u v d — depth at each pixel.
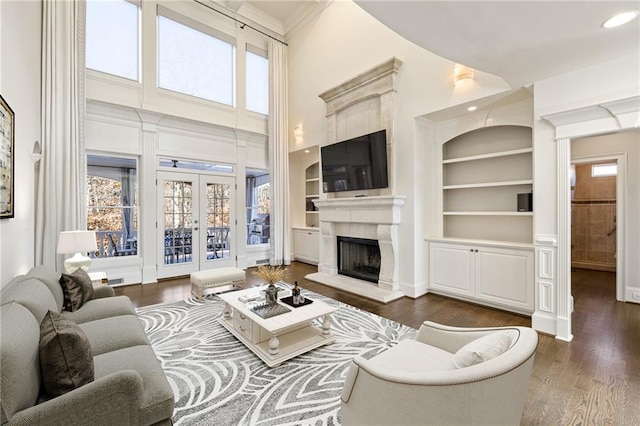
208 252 5.90
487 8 1.89
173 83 5.59
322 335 2.86
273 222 6.56
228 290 4.63
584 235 6.04
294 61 6.63
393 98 4.37
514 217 3.99
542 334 2.98
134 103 5.09
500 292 3.61
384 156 4.36
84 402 1.24
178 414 1.85
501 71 2.81
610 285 4.71
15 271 2.92
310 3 6.09
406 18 2.01
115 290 4.63
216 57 6.14
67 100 4.23
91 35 4.77
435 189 4.48
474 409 1.15
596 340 2.82
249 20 6.46
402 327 3.17
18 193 3.06
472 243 3.87
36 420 1.16
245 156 6.44
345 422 1.48
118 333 2.06
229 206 6.18
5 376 1.13
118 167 5.08
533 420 1.80
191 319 3.41
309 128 6.21
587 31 2.13
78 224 4.32
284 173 6.73
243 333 2.87
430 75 3.98
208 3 5.91
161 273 5.31
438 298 4.18
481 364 1.19
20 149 3.14
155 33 5.31
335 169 5.18
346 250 5.43
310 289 4.67
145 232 5.13
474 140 4.33
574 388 2.10
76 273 2.79
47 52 4.05
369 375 1.34
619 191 3.94
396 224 4.37
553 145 2.95
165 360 2.50
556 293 2.94
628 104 2.46
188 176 5.65
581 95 2.76
